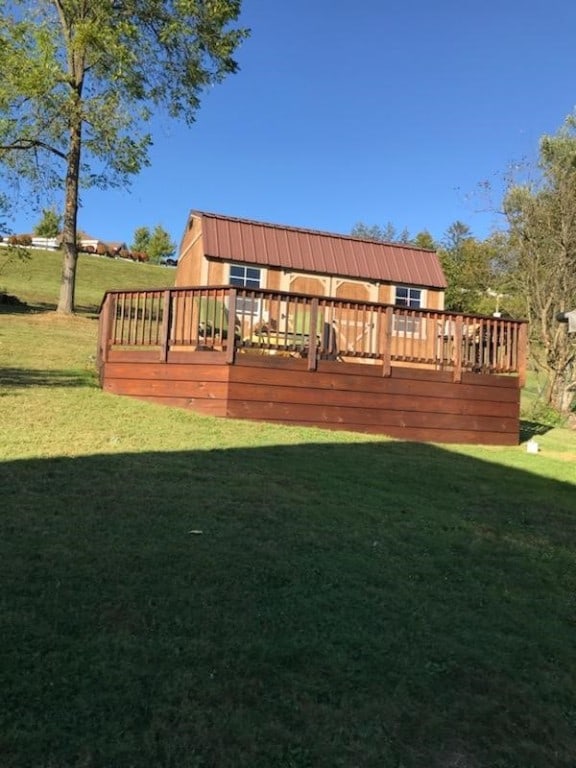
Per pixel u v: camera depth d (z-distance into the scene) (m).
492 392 10.54
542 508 6.36
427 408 10.13
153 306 10.11
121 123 20.11
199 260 15.52
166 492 5.28
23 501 4.77
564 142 16.89
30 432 7.12
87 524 4.39
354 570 4.15
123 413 8.66
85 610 3.25
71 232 22.08
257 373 9.32
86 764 2.27
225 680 2.82
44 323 19.84
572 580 4.54
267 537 4.52
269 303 10.16
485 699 2.95
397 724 2.69
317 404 9.59
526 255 17.44
